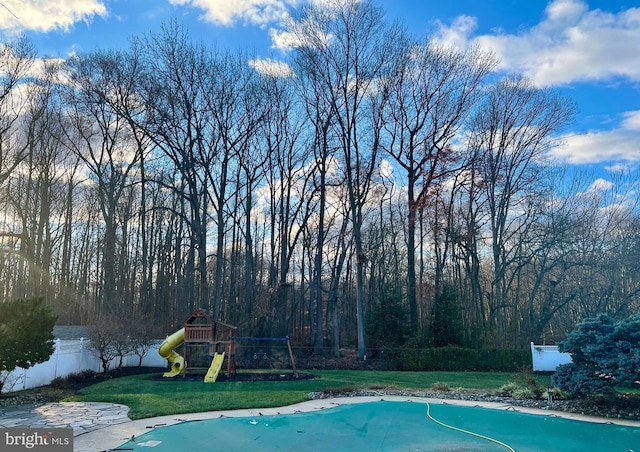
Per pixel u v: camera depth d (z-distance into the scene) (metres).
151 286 31.41
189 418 9.75
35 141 27.16
